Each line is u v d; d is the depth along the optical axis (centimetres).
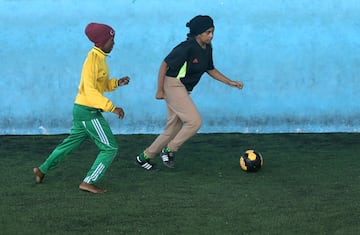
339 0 1080
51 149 990
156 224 645
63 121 1098
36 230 629
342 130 1105
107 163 756
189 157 941
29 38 1081
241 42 1088
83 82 738
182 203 715
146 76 1091
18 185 788
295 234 616
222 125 1103
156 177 831
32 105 1092
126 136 1083
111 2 1077
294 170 860
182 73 833
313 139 1052
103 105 721
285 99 1099
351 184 789
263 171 858
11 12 1073
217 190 766
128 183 801
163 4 1080
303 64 1091
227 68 1090
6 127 1093
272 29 1087
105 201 722
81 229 632
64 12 1077
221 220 656
